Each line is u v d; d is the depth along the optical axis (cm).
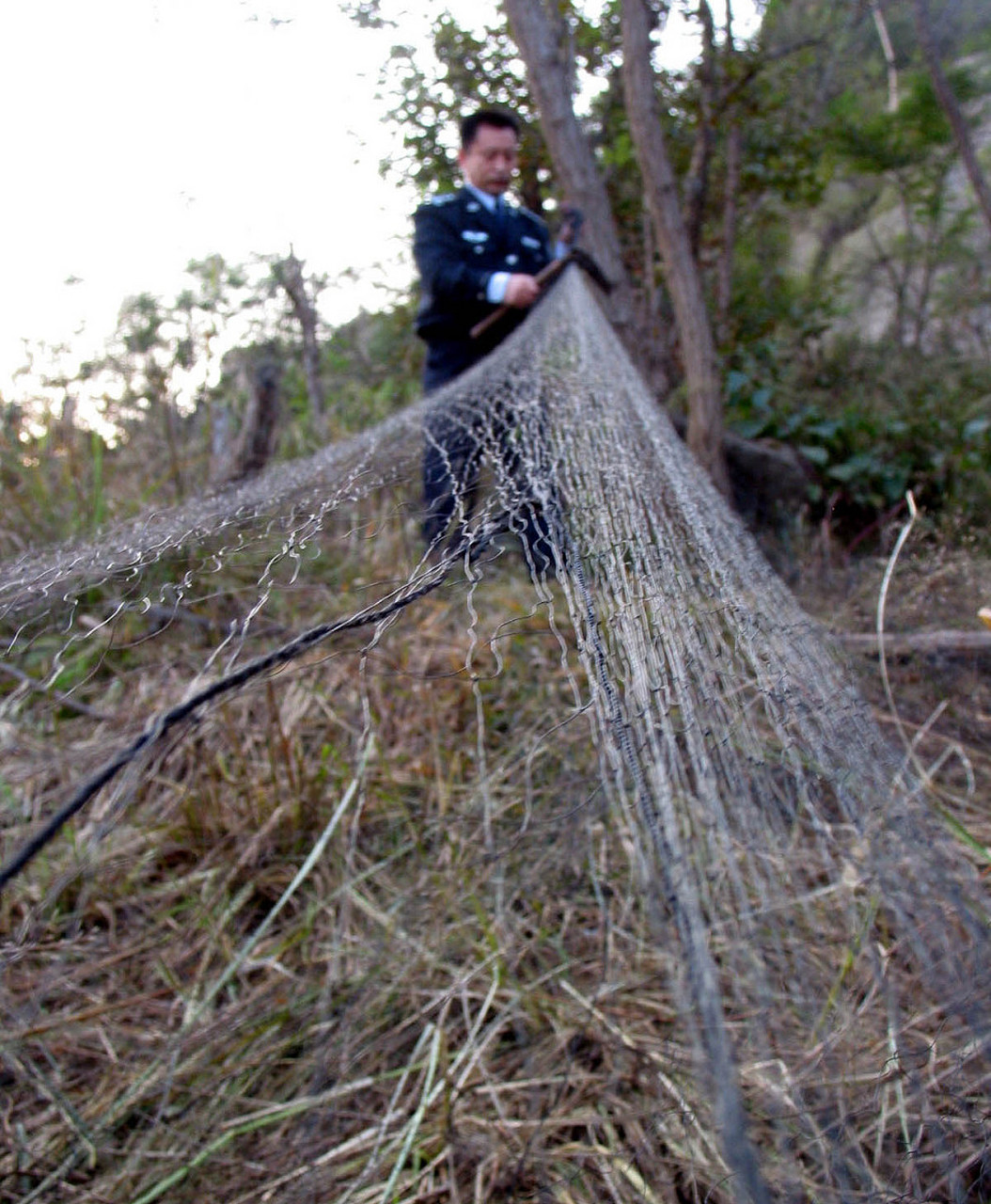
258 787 186
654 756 65
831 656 91
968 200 623
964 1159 63
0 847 155
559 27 347
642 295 400
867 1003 72
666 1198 101
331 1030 134
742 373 402
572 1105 118
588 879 158
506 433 115
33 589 83
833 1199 59
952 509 272
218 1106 123
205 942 156
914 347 505
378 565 236
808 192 459
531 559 80
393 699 212
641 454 114
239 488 148
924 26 336
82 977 147
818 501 338
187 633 218
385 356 484
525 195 396
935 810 136
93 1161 117
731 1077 51
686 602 79
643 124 295
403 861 172
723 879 69
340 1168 113
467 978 134
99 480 272
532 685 212
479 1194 108
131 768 56
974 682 190
